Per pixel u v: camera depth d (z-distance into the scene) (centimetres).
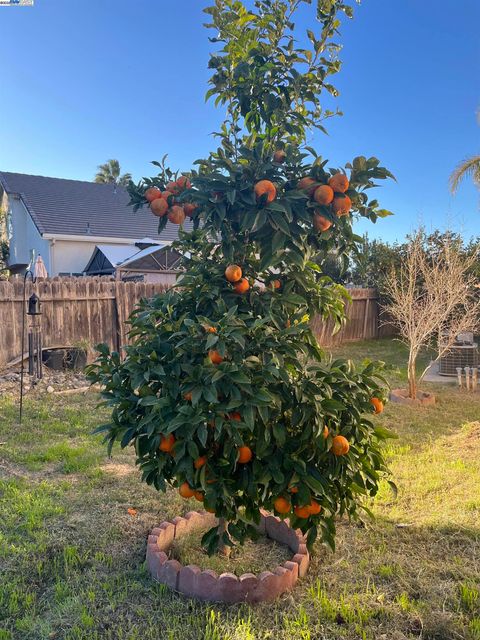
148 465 231
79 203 1886
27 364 772
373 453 250
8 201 2006
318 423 205
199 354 212
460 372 825
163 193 237
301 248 217
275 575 235
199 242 254
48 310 798
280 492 220
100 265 1574
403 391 739
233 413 206
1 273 1941
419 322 689
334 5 244
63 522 308
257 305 230
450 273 702
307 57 246
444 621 211
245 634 204
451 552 276
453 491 364
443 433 539
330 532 233
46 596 235
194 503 343
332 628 212
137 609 224
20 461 420
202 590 233
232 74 246
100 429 235
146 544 286
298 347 221
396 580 247
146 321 232
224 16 246
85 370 250
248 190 203
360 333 1370
